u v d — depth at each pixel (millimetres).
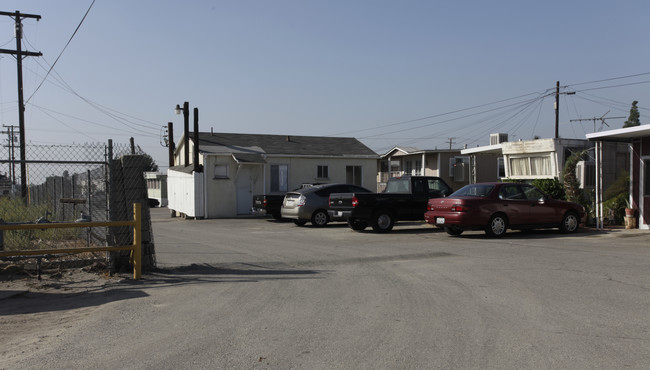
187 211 26359
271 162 27875
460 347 4840
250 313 6176
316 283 7984
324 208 18859
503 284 7746
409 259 10422
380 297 6949
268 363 4473
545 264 9516
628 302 6527
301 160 28516
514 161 21891
